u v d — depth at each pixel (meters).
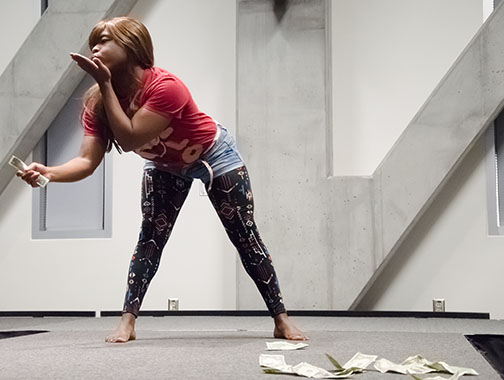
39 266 5.35
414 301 4.71
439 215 4.71
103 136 2.63
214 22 5.15
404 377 1.81
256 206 4.81
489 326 3.75
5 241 5.43
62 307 5.29
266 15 4.88
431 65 4.79
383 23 4.88
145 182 2.76
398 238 4.60
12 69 5.25
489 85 4.51
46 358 2.25
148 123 2.44
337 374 1.83
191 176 2.77
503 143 4.68
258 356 2.26
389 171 4.64
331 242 4.70
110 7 5.12
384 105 4.85
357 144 4.88
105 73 2.35
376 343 2.69
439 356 2.28
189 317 4.68
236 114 4.92
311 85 4.80
